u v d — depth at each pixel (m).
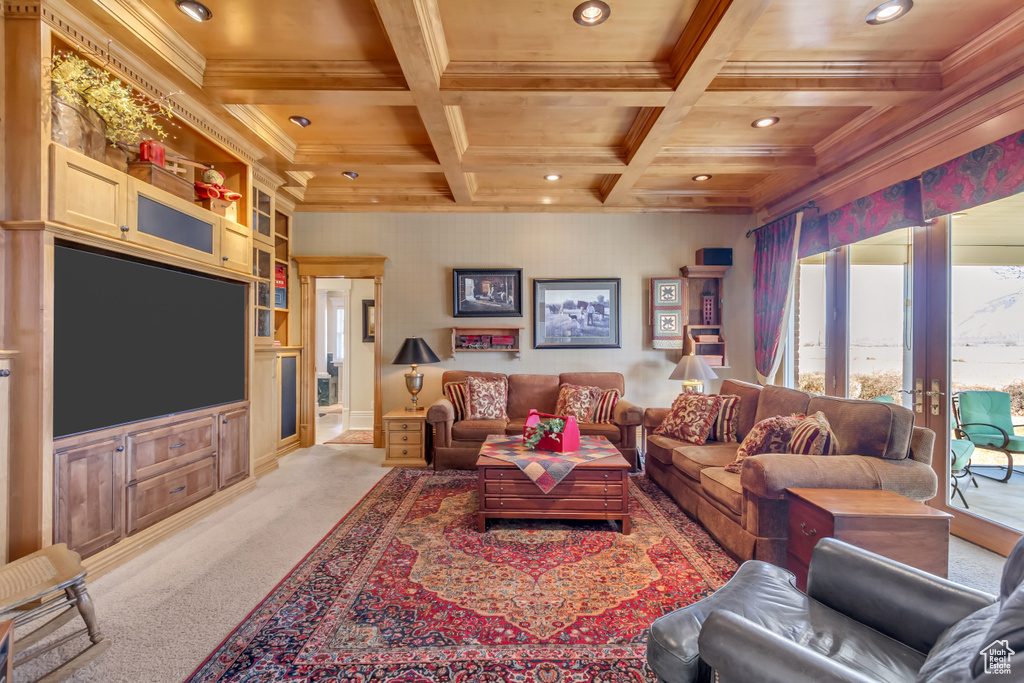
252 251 3.78
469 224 5.24
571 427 3.25
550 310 5.22
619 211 5.16
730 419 3.67
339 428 6.57
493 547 2.71
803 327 4.56
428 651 1.79
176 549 2.67
